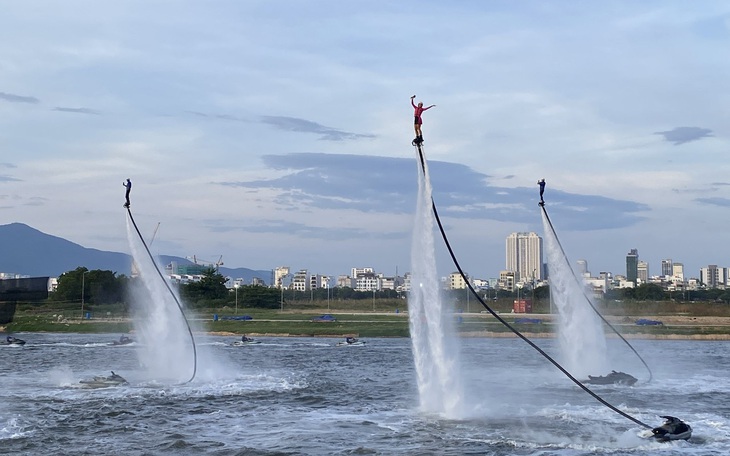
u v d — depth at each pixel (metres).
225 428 66.62
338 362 127.62
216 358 130.62
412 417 71.25
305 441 61.16
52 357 134.00
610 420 69.62
